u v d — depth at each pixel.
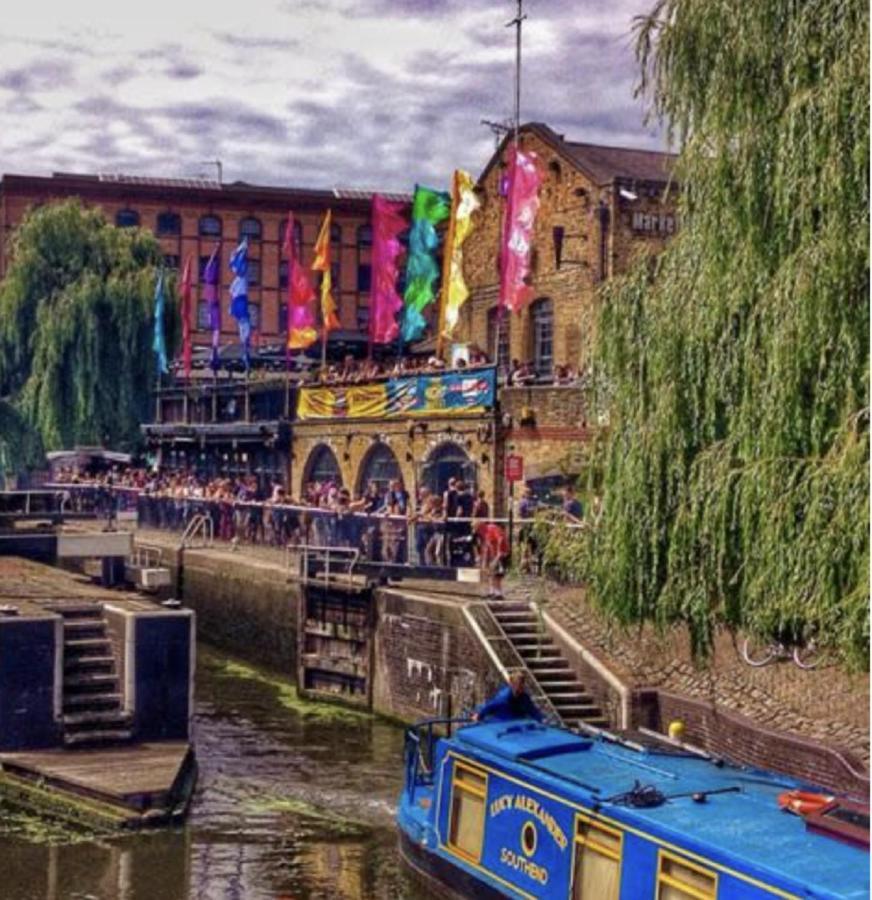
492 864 14.24
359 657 26.16
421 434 32.94
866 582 11.38
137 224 72.62
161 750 19.58
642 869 11.91
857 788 14.98
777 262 12.73
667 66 13.98
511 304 27.81
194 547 35.59
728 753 17.75
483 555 25.16
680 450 13.45
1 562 28.00
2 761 18.89
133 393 50.47
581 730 15.82
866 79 11.85
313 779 20.48
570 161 35.56
